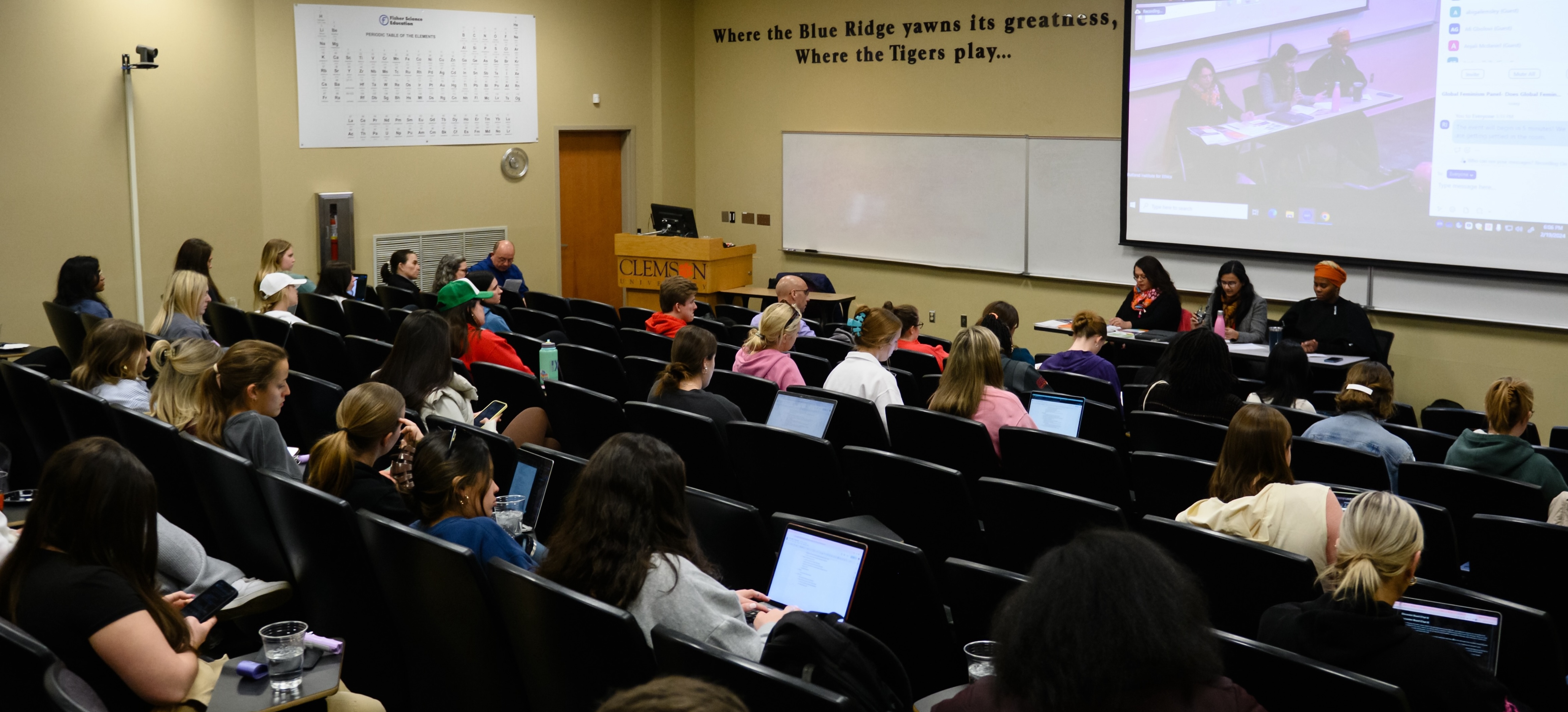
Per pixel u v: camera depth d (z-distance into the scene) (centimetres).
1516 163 769
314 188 985
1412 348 841
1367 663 209
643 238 1083
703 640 222
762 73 1195
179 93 884
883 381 484
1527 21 750
